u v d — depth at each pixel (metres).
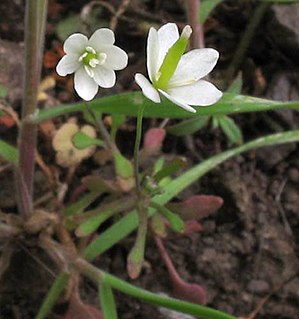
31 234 0.11
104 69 0.08
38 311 0.11
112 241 0.10
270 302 0.12
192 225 0.11
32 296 0.11
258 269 0.12
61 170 0.12
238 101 0.09
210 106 0.09
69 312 0.10
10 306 0.11
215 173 0.12
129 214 0.10
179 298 0.11
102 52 0.08
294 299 0.12
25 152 0.10
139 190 0.10
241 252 0.12
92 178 0.10
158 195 0.11
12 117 0.12
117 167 0.10
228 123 0.12
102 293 0.09
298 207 0.12
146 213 0.10
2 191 0.12
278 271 0.12
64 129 0.12
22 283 0.11
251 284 0.12
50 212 0.11
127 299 0.11
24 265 0.11
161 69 0.08
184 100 0.08
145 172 0.10
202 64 0.08
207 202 0.10
